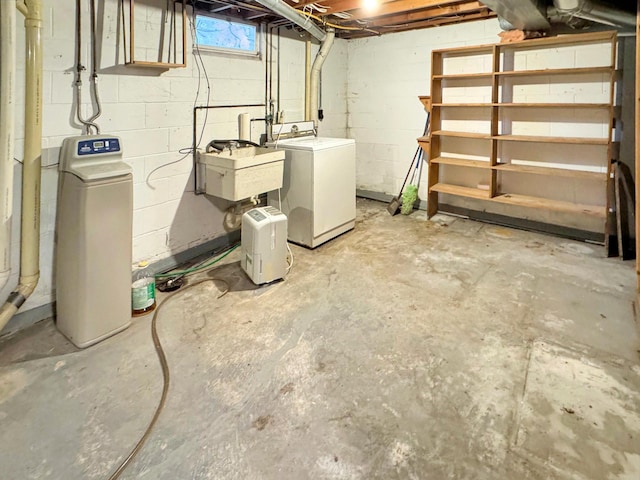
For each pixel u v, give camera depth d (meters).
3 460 1.58
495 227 4.51
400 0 3.69
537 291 2.97
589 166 3.95
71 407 1.86
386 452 1.62
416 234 4.29
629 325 2.50
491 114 4.11
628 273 3.25
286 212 3.98
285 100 4.34
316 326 2.54
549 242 4.01
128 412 1.83
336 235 4.18
